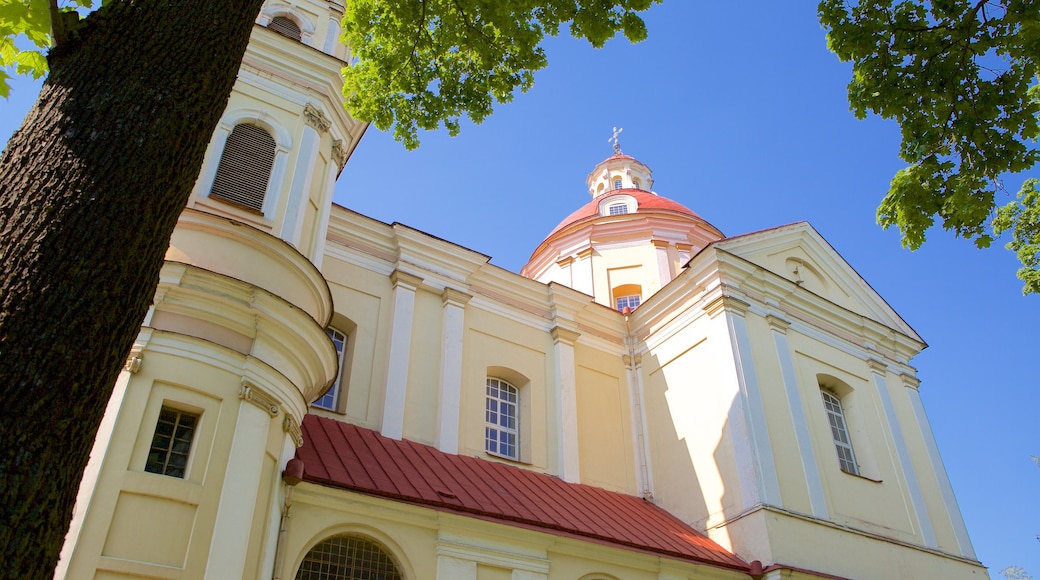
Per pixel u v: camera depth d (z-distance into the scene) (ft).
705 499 54.90
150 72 13.41
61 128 12.47
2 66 19.48
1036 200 54.19
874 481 59.16
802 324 64.03
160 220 12.67
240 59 15.19
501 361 58.44
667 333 63.67
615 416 61.98
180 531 27.96
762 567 48.55
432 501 40.22
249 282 33.96
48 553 10.05
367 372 51.13
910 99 29.55
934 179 29.94
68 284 11.29
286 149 41.98
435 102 34.91
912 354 71.10
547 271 88.69
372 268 55.47
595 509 51.29
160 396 29.81
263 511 31.83
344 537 37.65
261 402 32.40
